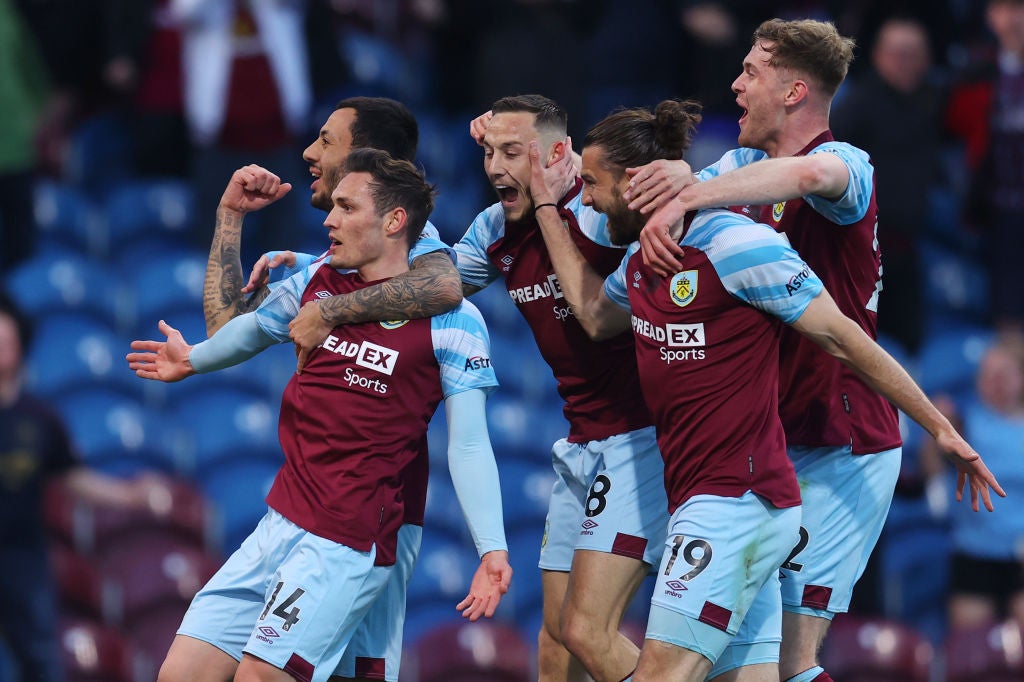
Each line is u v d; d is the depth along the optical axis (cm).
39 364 3319
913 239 3475
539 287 1762
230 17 3331
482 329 1636
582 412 1773
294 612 1555
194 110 3381
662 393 1559
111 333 3469
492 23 3891
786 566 1722
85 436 3216
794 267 1496
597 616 1708
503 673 2847
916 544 3278
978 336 3884
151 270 3575
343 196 1614
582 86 3622
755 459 1526
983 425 3128
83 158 3853
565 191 1734
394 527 1620
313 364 1617
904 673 2889
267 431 3359
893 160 3422
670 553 1539
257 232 3406
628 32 3947
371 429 1590
